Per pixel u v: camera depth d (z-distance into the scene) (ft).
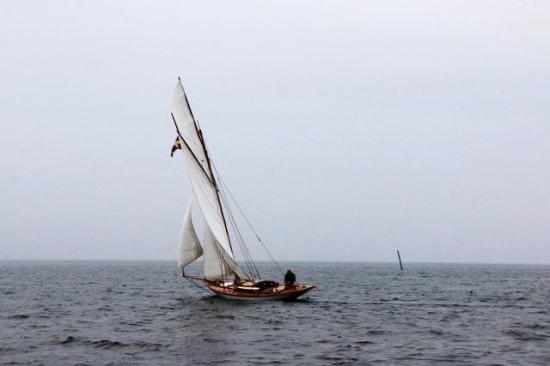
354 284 376.68
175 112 194.08
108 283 373.20
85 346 120.06
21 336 132.05
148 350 115.96
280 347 119.96
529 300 245.65
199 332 139.03
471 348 119.34
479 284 393.70
